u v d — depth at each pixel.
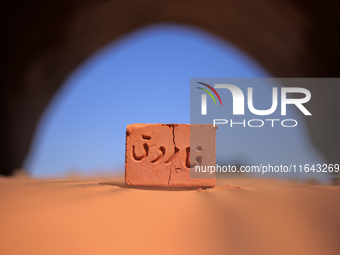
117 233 3.56
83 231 3.61
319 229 3.70
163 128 5.73
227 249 3.30
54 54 13.96
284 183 8.09
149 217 3.90
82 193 4.86
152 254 3.20
